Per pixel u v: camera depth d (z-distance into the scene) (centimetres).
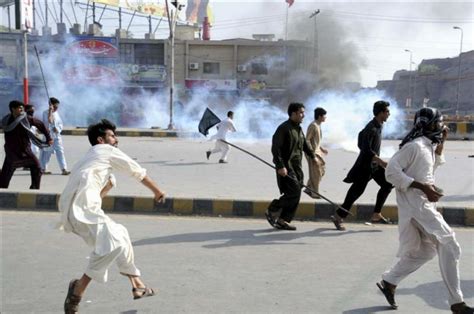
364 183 695
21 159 852
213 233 680
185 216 786
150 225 718
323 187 981
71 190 383
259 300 447
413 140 413
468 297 459
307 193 855
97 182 389
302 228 718
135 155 1512
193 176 1107
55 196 805
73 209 378
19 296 450
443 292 473
